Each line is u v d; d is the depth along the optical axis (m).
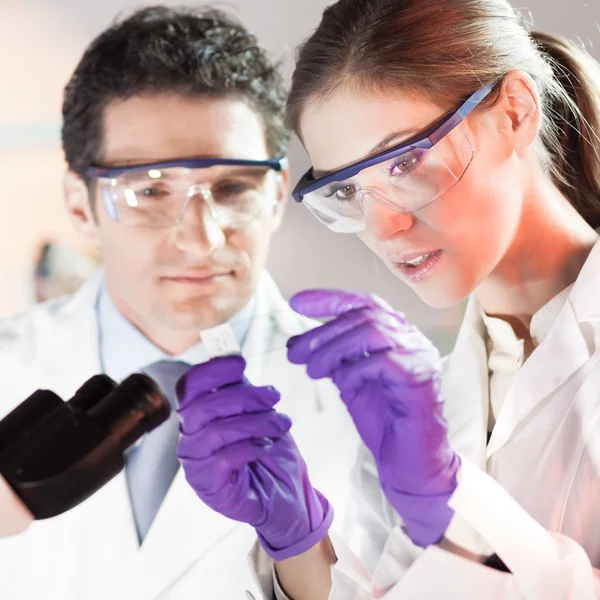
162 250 1.34
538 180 1.12
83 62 1.34
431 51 1.01
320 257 1.64
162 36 1.31
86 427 0.74
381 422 0.91
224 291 1.37
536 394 1.11
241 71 1.33
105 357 1.48
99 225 1.40
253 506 0.99
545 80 1.12
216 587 1.34
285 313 1.41
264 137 1.38
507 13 1.08
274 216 1.42
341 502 1.31
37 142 1.70
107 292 1.50
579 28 1.52
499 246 1.08
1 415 1.45
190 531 1.36
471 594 0.88
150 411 0.77
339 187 1.09
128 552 1.36
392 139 1.02
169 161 1.29
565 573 0.87
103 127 1.33
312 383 1.37
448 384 1.27
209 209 1.32
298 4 1.52
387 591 0.94
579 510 1.03
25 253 1.74
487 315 1.25
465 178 1.03
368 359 0.89
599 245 1.11
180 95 1.30
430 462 0.89
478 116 1.03
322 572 1.06
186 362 1.43
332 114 1.04
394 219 1.06
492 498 0.90
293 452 1.05
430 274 1.08
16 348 1.52
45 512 0.73
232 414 0.96
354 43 1.02
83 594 1.35
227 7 1.54
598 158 1.16
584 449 1.05
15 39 1.64
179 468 1.39
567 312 1.11
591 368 1.09
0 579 1.35
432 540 0.92
